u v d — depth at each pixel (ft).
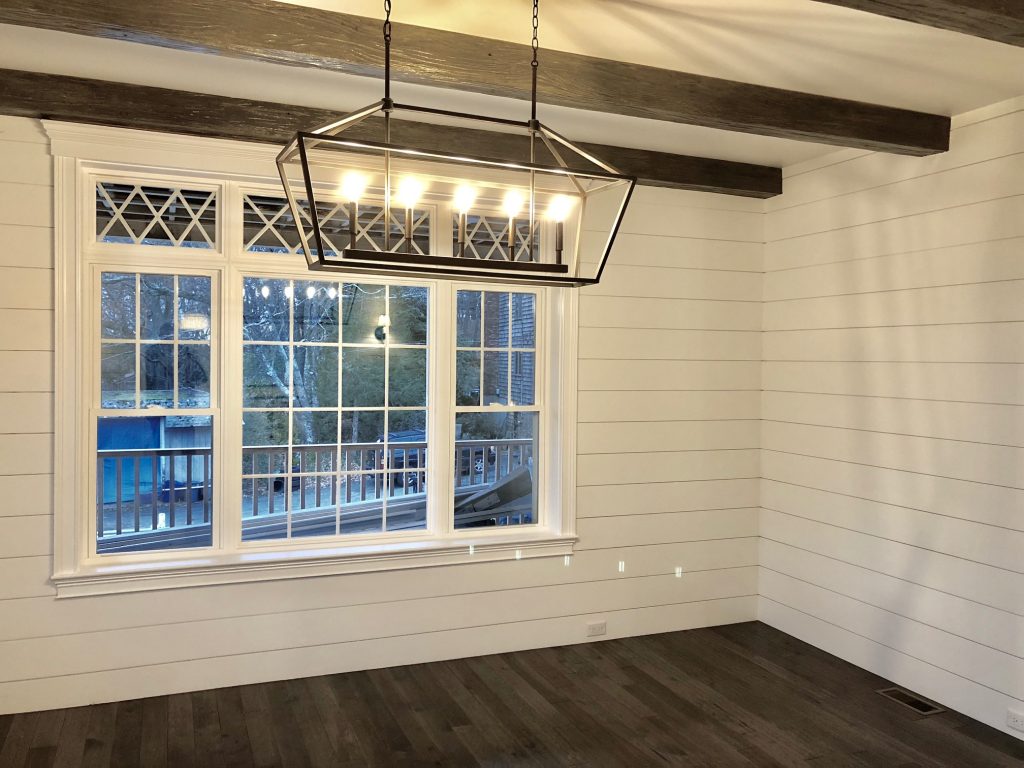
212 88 12.23
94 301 12.97
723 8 8.98
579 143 14.80
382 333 14.89
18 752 11.19
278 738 11.77
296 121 12.96
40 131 12.23
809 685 14.01
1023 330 11.96
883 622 14.34
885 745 11.84
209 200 13.60
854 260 14.96
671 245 16.48
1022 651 11.97
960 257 12.91
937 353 13.32
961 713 12.90
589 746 11.72
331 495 14.61
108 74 11.68
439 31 9.38
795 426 16.47
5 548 12.25
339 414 14.64
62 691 12.60
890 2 7.37
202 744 11.54
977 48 10.11
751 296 17.28
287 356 14.25
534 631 15.62
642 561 16.47
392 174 13.83
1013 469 12.10
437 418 15.14
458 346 15.39
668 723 12.50
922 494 13.57
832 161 15.43
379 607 14.47
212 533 13.78
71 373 12.50
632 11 9.05
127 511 13.35
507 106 12.84
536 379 16.03
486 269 7.22
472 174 14.25
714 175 15.97
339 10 9.16
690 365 16.75
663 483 16.58
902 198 13.94
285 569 13.76
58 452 12.41
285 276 14.07
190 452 13.66
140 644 13.00
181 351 13.55
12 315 12.20
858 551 14.88
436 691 13.56
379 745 11.64
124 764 10.95
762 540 17.43
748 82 11.35
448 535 15.26
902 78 11.23
